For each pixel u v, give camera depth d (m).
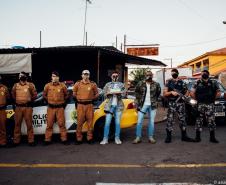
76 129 8.02
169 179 5.01
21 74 7.80
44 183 4.88
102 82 16.55
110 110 7.89
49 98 7.87
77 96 7.87
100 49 12.55
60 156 6.66
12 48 13.52
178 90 7.98
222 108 10.59
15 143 7.86
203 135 9.08
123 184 4.80
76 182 4.92
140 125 8.02
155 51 26.48
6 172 5.53
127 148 7.39
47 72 16.08
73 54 16.03
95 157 6.53
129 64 19.77
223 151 6.93
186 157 6.42
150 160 6.22
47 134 7.95
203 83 7.86
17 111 7.80
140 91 7.99
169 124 8.02
